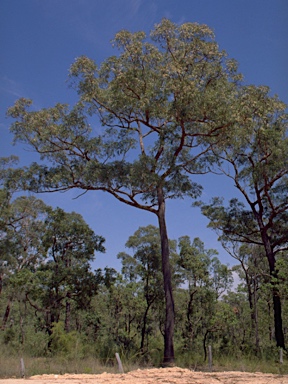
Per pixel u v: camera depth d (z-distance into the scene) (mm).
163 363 21703
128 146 23734
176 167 23141
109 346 26719
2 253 36250
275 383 13398
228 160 29625
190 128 22516
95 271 30938
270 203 28422
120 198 24016
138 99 23062
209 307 32500
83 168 23594
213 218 30844
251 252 36594
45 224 31828
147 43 22578
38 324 30438
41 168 24312
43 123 23312
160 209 24438
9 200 36594
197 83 21375
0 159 34312
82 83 23500
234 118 20922
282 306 31562
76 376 15898
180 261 33969
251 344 28281
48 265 31438
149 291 34000
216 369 20172
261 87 25938
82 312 38438
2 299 40781
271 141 26891
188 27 21750
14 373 16906
